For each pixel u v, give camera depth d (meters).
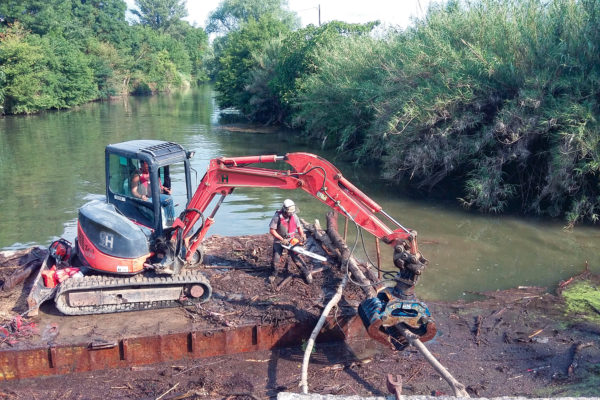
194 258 9.38
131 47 77.69
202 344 7.37
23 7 57.75
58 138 29.94
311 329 7.76
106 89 63.75
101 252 7.92
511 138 15.38
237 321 7.57
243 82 41.69
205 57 107.44
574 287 10.02
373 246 12.26
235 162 8.37
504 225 14.25
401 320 6.60
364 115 23.08
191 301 8.09
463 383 6.88
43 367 6.93
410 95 17.17
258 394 6.63
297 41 32.94
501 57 16.16
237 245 10.60
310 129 28.42
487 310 9.04
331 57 26.50
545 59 15.16
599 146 13.66
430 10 20.70
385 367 7.31
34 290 7.69
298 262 8.91
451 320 8.70
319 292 8.48
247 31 44.50
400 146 17.61
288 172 8.28
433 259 11.58
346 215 8.15
